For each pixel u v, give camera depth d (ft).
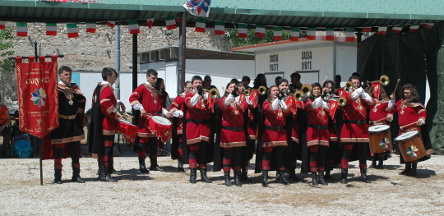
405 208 26.09
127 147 55.26
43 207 25.73
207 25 50.98
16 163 40.96
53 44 105.09
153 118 35.42
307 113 31.99
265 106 31.32
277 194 29.40
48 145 32.37
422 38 50.34
